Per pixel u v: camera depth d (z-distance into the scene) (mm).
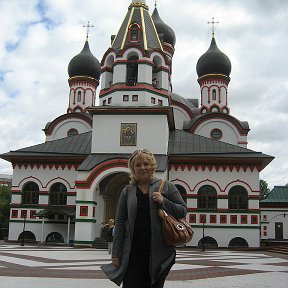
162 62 38375
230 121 49250
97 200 36125
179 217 5316
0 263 17172
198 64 54500
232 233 37344
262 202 59188
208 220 37750
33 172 40156
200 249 35219
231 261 21312
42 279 12156
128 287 5047
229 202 38094
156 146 35844
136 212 5254
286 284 12312
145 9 40625
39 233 39125
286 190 60656
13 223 39438
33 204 39688
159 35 40719
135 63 37781
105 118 36781
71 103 54906
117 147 36219
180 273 14812
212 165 38719
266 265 19203
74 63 55219
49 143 42219
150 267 5012
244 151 39000
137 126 36375
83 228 33281
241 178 38281
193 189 38375
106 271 5293
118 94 37031
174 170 38844
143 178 5438
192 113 54031
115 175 36438
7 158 40281
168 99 38312
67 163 39938
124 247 5227
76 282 11625
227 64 53562
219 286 11578
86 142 42125
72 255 23391
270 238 57719
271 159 38094
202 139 41781
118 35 39562
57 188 39812
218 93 53000
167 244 5082
